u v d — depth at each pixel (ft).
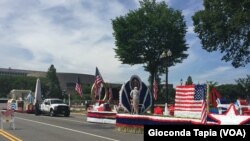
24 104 180.65
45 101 157.69
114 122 103.55
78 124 101.91
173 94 280.51
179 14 214.69
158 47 212.23
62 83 536.83
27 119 122.72
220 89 338.95
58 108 150.20
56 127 89.71
